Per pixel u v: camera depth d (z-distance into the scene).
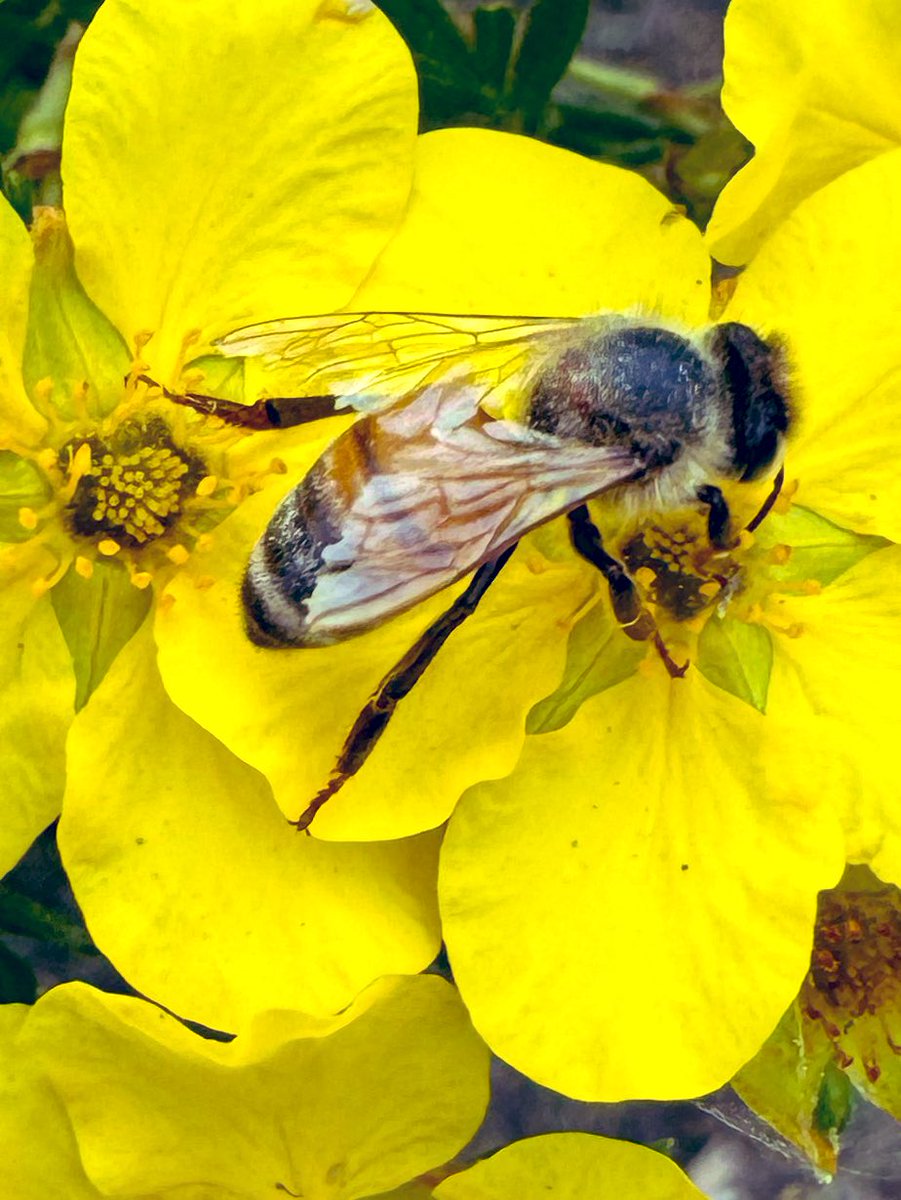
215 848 0.09
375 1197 0.09
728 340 0.09
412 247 0.09
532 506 0.09
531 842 0.09
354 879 0.09
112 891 0.09
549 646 0.09
